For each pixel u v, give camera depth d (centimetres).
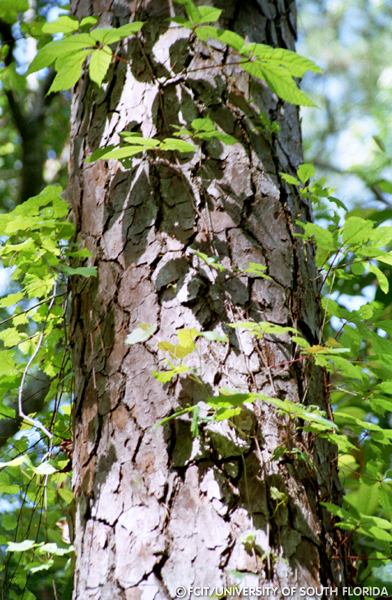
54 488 316
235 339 271
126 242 279
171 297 273
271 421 268
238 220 279
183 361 270
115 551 264
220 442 265
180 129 278
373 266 290
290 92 280
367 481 297
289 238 282
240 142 285
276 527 262
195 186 280
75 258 289
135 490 265
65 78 279
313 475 269
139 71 289
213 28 274
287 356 274
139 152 283
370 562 297
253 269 273
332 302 289
